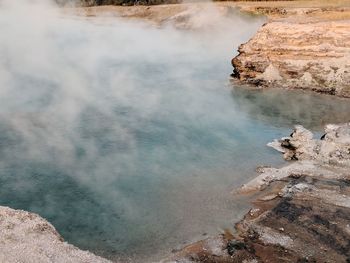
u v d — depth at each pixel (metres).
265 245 18.38
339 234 18.89
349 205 21.06
